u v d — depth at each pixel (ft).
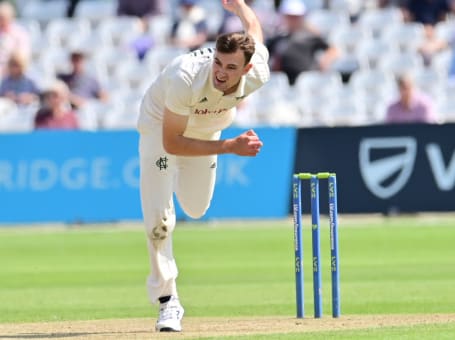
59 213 188.24
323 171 186.09
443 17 242.99
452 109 207.72
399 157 183.93
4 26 239.30
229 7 79.66
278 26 228.02
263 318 86.22
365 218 191.01
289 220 187.11
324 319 81.87
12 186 188.85
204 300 103.45
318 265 81.92
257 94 211.00
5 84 215.51
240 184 186.70
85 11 265.13
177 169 79.87
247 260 141.28
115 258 147.02
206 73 71.26
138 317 91.40
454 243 155.02
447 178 182.29
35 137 188.85
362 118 210.38
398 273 124.57
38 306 101.76
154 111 75.82
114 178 187.73
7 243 167.43
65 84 215.31
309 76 216.74
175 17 256.11
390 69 225.56
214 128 77.51
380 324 77.87
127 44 242.99
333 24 239.50
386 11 242.37
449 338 67.62
